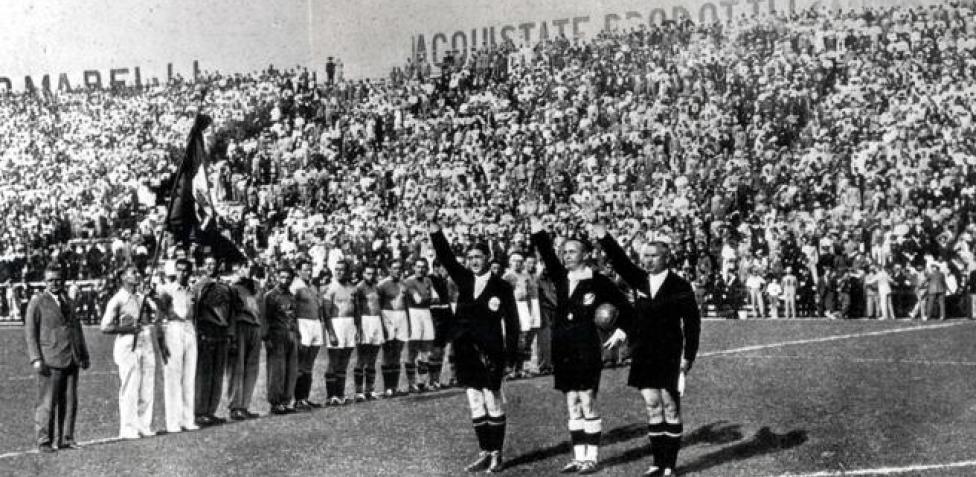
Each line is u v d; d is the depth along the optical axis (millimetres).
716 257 30562
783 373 14852
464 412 12344
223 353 12438
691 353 8211
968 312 26656
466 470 8711
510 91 41875
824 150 32844
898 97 33469
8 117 53531
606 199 34281
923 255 27234
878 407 11555
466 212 35281
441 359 15375
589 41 42094
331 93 45656
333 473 8789
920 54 34656
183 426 11961
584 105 39469
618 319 8688
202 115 13891
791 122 34750
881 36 35688
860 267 27703
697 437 10039
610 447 9641
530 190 35969
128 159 48469
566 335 8648
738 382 13961
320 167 41375
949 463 8492
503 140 39656
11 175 49969
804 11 37562
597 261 20578
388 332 14664
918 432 9969
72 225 40875
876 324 24500
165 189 40062
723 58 38250
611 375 15570
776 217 30969
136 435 11414
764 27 37969
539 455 9398
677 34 39531
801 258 28953
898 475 8086
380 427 11328
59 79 55031
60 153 50719
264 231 38062
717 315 29969
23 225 42656
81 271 35250
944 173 29734
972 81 32938
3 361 21875
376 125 43125
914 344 18828
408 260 26469
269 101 46844
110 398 15172
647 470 8516
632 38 41031
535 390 14188
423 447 9945
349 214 37656
